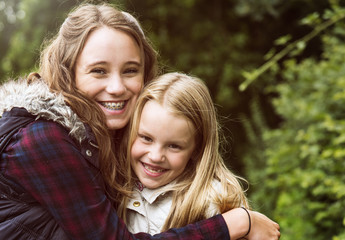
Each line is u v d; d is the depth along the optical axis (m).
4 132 1.63
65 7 5.61
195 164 1.94
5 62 6.38
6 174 1.62
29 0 6.07
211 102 1.94
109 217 1.63
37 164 1.59
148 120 1.81
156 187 1.88
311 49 6.48
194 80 1.92
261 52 6.97
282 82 6.27
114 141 1.98
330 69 3.95
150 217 1.88
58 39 1.87
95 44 1.78
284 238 3.53
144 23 6.62
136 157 1.87
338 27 4.30
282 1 5.80
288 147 4.09
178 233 1.69
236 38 6.78
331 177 3.37
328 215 3.48
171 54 6.76
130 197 1.91
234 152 6.65
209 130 1.90
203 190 1.85
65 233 1.62
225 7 7.02
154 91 1.83
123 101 1.85
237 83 6.78
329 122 3.30
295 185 3.92
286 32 6.71
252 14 5.82
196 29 6.90
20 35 6.25
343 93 3.29
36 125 1.62
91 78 1.79
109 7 1.90
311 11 5.88
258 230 1.78
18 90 1.72
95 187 1.65
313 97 3.97
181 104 1.80
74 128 1.65
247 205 1.97
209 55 6.79
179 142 1.82
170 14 6.81
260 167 5.15
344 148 3.40
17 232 1.62
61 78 1.80
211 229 1.72
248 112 6.86
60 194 1.59
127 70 1.85
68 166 1.61
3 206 1.64
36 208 1.63
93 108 1.79
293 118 4.38
